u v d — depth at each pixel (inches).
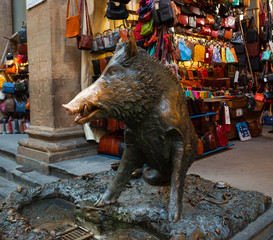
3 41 358.0
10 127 331.6
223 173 154.5
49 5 187.2
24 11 377.4
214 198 97.5
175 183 82.1
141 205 90.3
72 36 185.2
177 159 82.7
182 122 82.7
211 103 213.8
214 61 248.2
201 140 192.1
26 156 201.9
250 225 86.2
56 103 192.2
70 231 90.4
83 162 182.2
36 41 201.3
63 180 116.2
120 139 192.5
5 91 322.3
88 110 72.4
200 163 177.8
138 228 85.7
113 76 76.3
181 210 81.3
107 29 210.8
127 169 93.0
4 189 169.6
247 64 281.7
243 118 270.4
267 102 264.7
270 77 261.7
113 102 75.4
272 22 281.7
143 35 169.8
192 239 69.8
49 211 106.3
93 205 93.1
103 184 111.4
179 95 85.6
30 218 100.2
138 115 79.0
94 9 202.5
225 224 78.3
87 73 202.8
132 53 76.8
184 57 213.8
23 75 344.5
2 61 346.0
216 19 242.8
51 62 188.9
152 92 79.0
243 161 180.5
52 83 189.8
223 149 219.6
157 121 79.9
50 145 184.7
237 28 284.4
